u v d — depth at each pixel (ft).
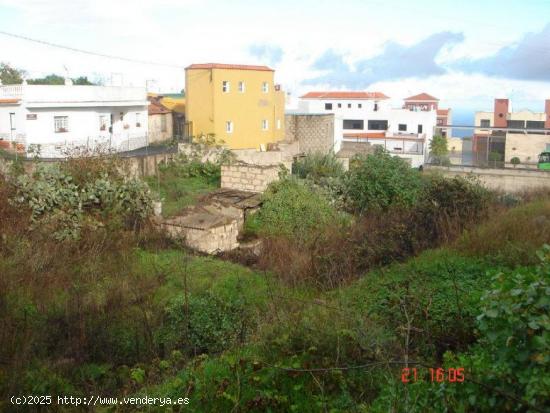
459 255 36.35
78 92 93.04
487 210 48.42
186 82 112.98
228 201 55.98
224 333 28.02
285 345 21.15
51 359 25.84
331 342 20.90
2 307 29.19
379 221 49.06
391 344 21.25
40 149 72.38
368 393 18.67
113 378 24.23
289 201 53.11
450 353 17.43
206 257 43.80
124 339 28.22
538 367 13.55
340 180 64.08
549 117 187.62
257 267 42.04
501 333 14.39
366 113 195.21
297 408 18.12
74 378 24.39
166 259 41.93
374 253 39.45
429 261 35.83
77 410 21.54
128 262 40.01
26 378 23.24
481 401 14.58
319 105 206.49
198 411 18.65
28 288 32.94
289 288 35.35
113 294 32.78
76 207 45.52
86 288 33.96
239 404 18.31
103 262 39.52
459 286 28.73
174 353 24.18
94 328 28.43
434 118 190.60
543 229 37.86
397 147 170.30
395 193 59.41
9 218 42.73
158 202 52.01
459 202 49.24
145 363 26.04
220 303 31.12
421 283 29.30
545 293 13.88
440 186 51.78
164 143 105.50
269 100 118.73
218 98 110.32
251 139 116.26
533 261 31.91
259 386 19.13
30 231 41.98
